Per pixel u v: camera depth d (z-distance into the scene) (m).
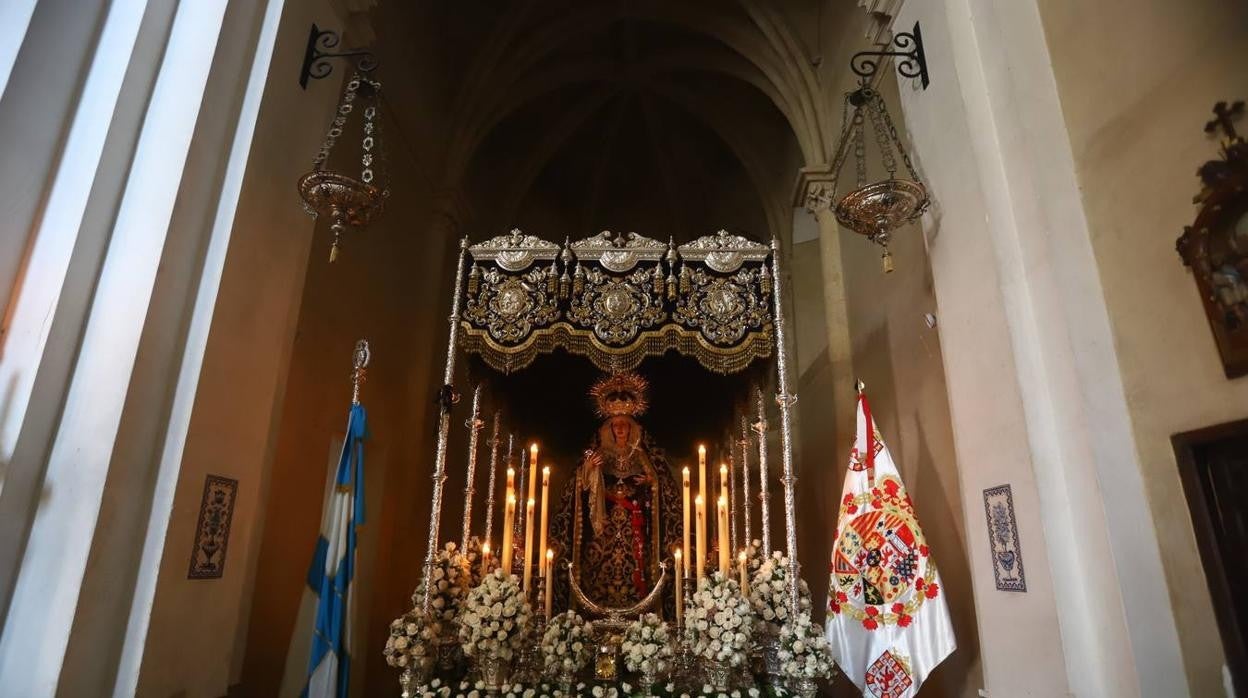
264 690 4.55
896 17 4.93
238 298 3.95
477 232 9.34
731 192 11.48
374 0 5.32
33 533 3.18
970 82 3.88
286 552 4.82
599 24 9.07
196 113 3.86
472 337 5.04
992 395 3.56
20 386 3.26
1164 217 2.73
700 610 4.58
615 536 5.87
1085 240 3.15
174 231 3.68
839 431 7.22
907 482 5.38
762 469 5.09
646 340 5.02
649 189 11.79
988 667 3.55
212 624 3.68
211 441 3.71
